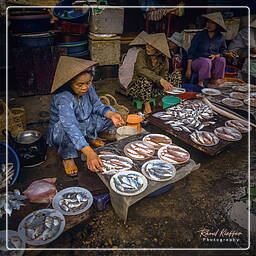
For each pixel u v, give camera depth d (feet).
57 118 8.94
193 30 19.48
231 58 19.63
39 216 6.67
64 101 8.38
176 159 8.25
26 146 9.49
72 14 16.97
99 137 10.92
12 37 16.12
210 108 11.80
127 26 21.47
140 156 8.37
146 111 13.42
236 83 14.98
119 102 15.24
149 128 12.30
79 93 8.41
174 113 11.25
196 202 8.43
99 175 7.62
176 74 14.28
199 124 10.53
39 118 13.41
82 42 17.24
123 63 15.35
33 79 15.90
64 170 9.72
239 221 7.81
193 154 10.73
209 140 9.55
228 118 11.37
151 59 13.06
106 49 18.38
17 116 11.08
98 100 10.04
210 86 15.83
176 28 22.08
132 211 8.00
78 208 7.04
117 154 8.52
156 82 12.81
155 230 7.45
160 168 7.86
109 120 10.30
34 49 15.30
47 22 16.05
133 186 7.20
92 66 7.97
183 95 13.89
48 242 6.14
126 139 9.39
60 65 8.24
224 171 9.87
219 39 16.60
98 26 17.42
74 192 7.51
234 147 11.32
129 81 15.25
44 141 10.19
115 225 7.54
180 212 8.05
